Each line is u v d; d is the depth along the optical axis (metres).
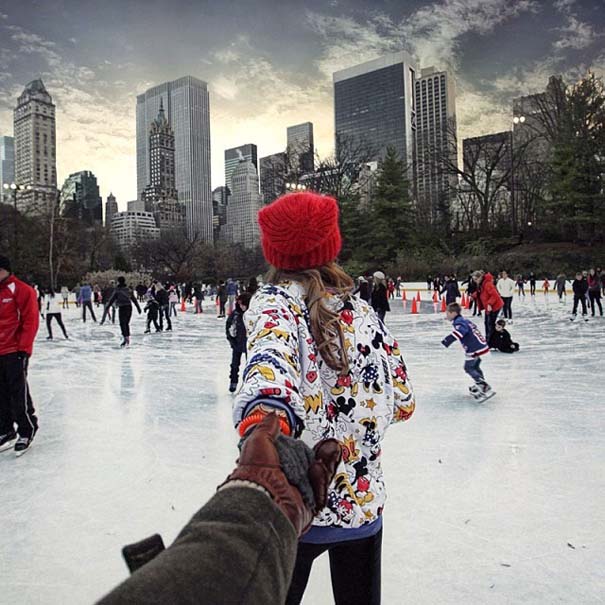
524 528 2.96
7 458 4.39
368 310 1.37
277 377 0.96
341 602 1.36
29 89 129.12
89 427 5.34
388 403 1.35
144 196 141.25
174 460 4.31
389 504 3.31
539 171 44.84
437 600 2.31
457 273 38.56
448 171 46.19
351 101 100.12
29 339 4.53
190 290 33.25
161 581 0.40
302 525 0.62
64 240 51.72
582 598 2.31
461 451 4.33
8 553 2.82
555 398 6.18
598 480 3.65
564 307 20.72
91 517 3.25
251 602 0.44
